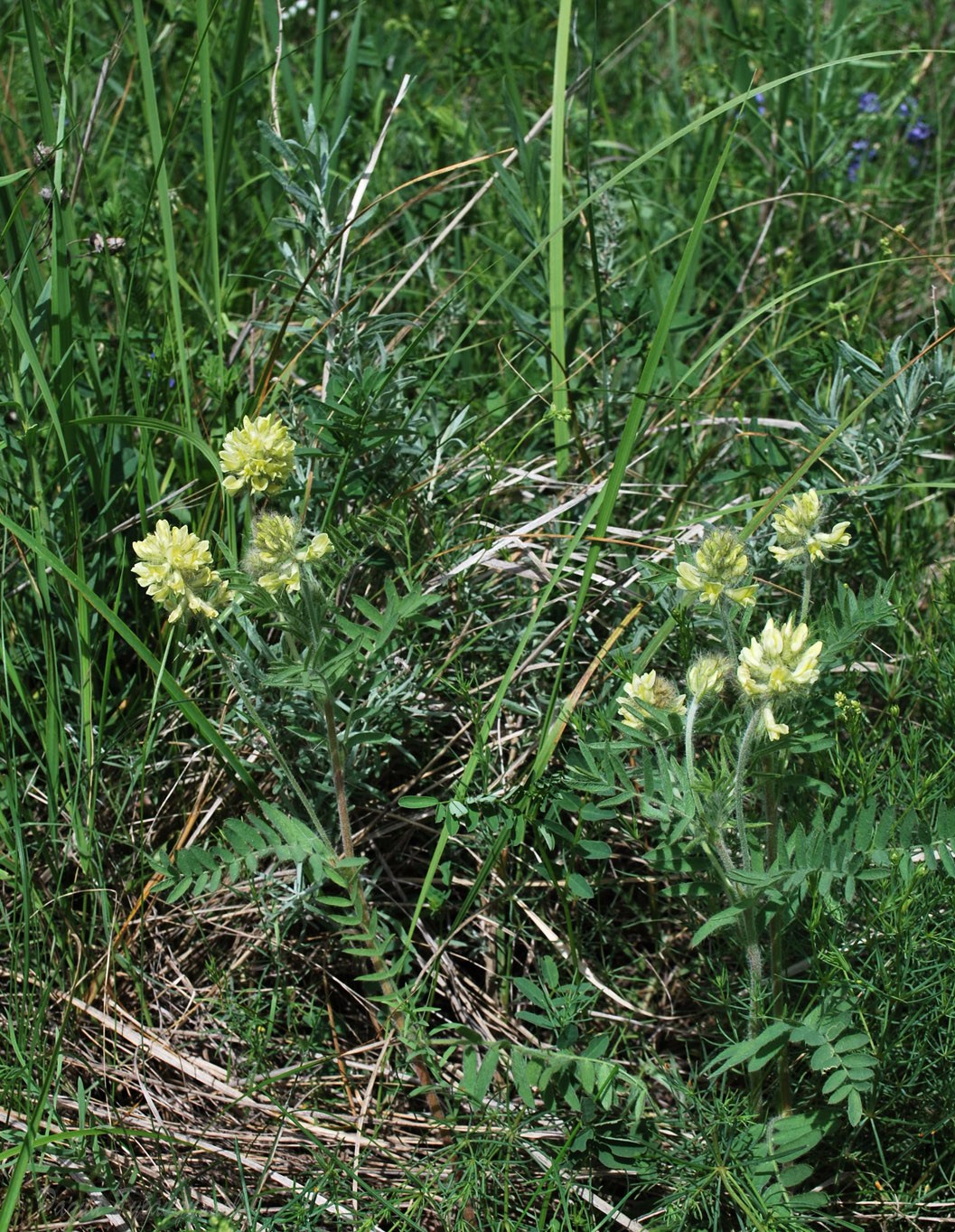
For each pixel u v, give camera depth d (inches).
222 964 103.0
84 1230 85.4
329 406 97.9
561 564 94.3
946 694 103.1
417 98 171.6
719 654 77.2
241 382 128.9
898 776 96.6
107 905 97.0
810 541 81.7
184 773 107.7
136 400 111.7
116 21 157.2
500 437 126.8
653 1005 101.0
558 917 102.0
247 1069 95.5
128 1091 95.0
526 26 187.5
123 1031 96.8
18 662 111.3
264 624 107.0
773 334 139.9
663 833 81.1
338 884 92.9
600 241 136.3
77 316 125.8
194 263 143.7
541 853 95.3
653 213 162.6
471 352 139.9
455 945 101.9
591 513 94.1
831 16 179.8
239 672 102.5
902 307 156.2
